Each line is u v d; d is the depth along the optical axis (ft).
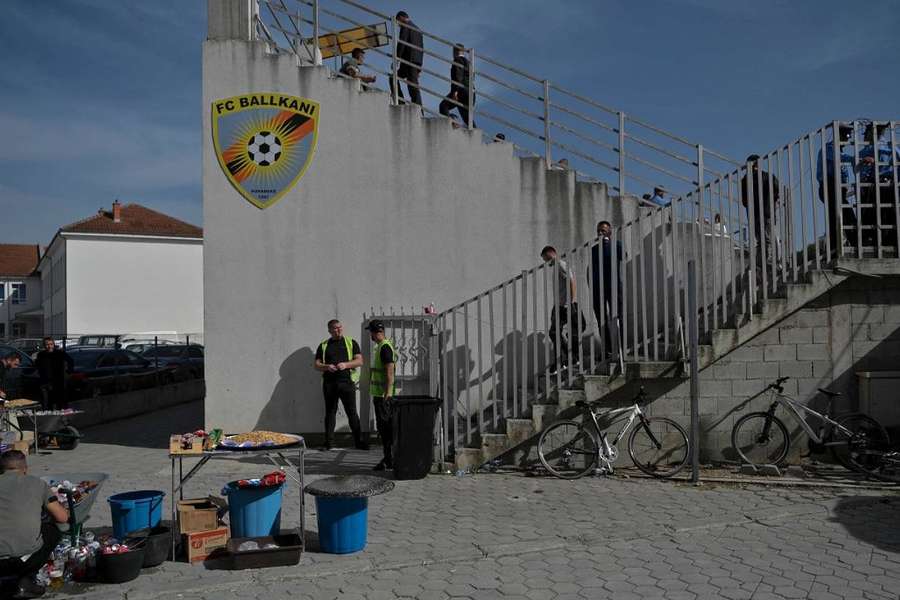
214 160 35.04
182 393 65.82
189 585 16.97
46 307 194.59
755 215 28.71
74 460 34.06
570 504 23.72
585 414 28.58
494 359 28.84
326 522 19.01
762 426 28.60
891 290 29.07
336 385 32.76
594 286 29.73
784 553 18.84
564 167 35.65
